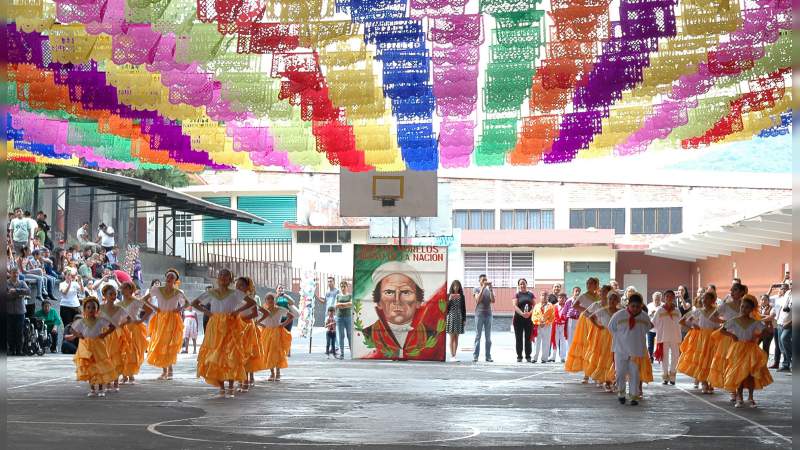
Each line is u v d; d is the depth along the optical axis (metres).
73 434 10.02
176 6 11.52
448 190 32.28
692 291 47.69
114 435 9.98
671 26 10.52
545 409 12.98
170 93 13.27
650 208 49.28
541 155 16.19
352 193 24.33
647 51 11.29
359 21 10.52
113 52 11.52
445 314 23.61
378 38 10.82
